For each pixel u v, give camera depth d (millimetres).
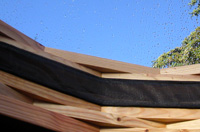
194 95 1702
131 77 1755
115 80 1734
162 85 1729
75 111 1459
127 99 1665
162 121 1672
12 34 1508
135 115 1624
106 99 1659
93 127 1526
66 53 1674
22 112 1116
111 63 1758
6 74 1411
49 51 1661
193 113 1647
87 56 1722
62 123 1315
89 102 1620
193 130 1558
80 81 1636
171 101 1669
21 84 1433
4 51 1456
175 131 1551
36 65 1519
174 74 1774
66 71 1608
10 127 1181
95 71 1745
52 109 1494
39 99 1507
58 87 1534
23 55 1503
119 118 1540
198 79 1772
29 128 1207
